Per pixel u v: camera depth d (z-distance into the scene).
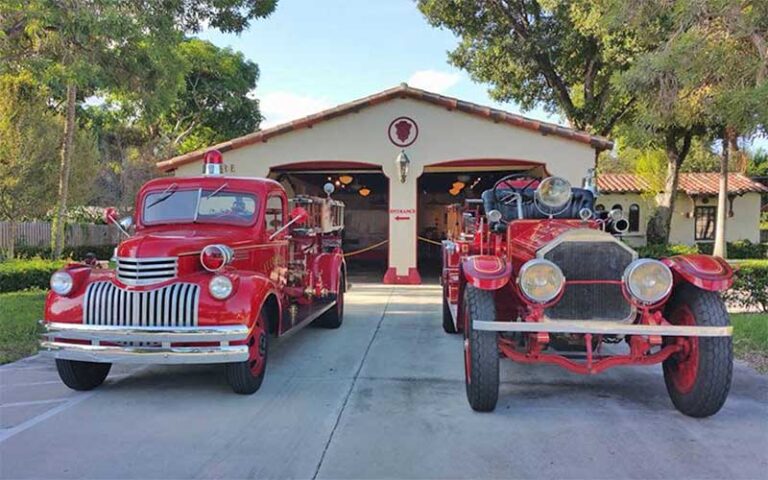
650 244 20.03
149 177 20.78
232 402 4.98
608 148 13.52
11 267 11.53
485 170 15.42
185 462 3.73
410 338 7.75
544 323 4.43
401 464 3.70
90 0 9.83
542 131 13.50
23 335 7.46
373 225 21.53
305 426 4.38
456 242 7.29
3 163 14.25
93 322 4.90
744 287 9.56
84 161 16.12
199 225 6.09
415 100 13.91
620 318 4.57
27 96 14.69
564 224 5.41
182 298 4.81
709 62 7.55
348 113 14.03
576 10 15.45
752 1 7.23
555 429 4.32
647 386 5.52
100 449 3.94
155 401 5.02
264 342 5.38
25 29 10.14
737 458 3.79
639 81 8.71
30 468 3.64
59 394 5.24
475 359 4.56
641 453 3.87
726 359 4.34
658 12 8.59
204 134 32.38
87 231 20.16
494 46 20.17
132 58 10.71
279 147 14.24
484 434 4.22
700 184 26.72
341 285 8.73
